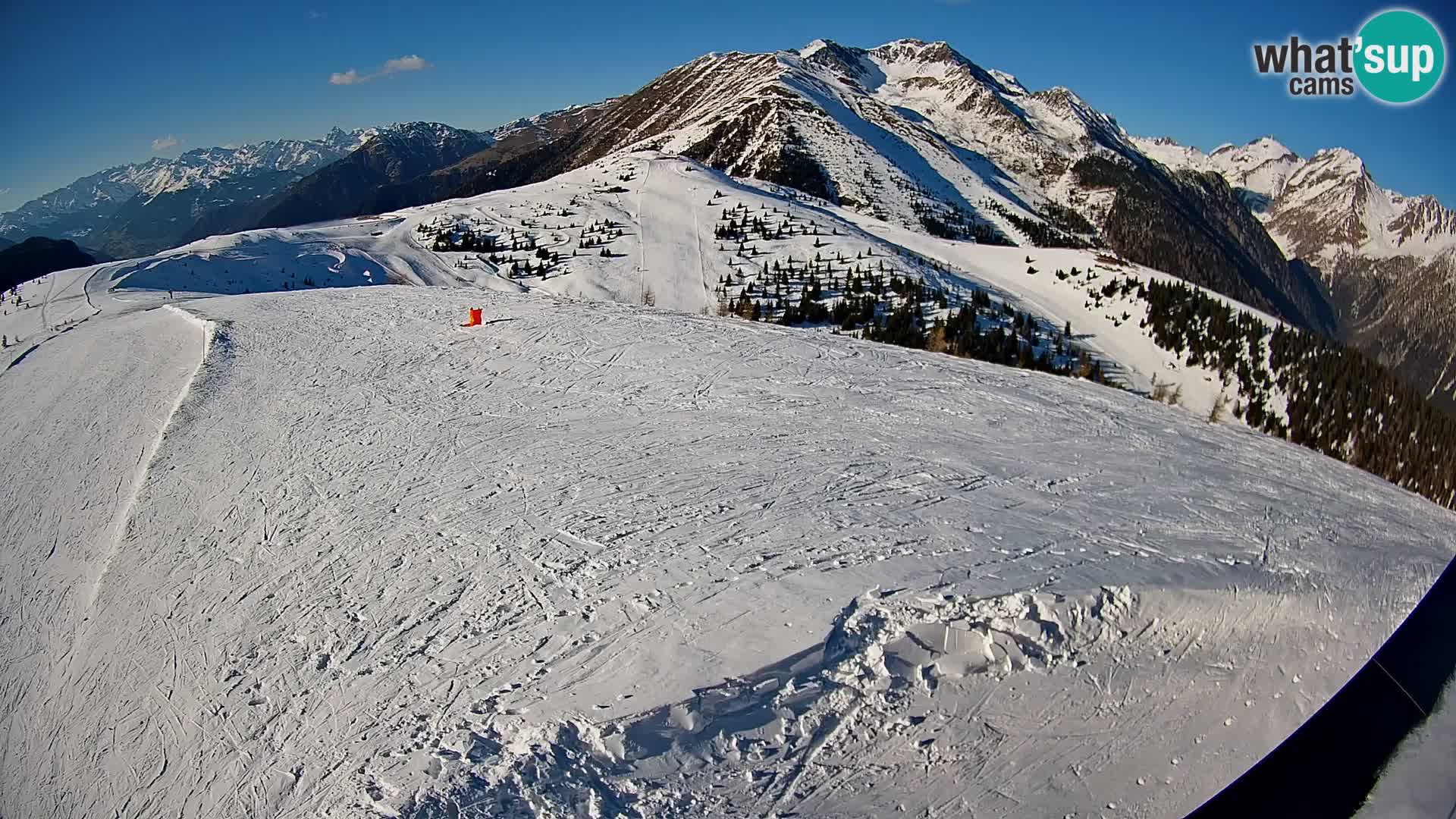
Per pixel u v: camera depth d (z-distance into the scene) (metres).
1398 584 9.51
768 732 7.29
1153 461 13.67
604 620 8.85
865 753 7.16
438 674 8.47
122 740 8.70
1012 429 15.05
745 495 11.70
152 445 17.09
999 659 7.97
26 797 8.30
